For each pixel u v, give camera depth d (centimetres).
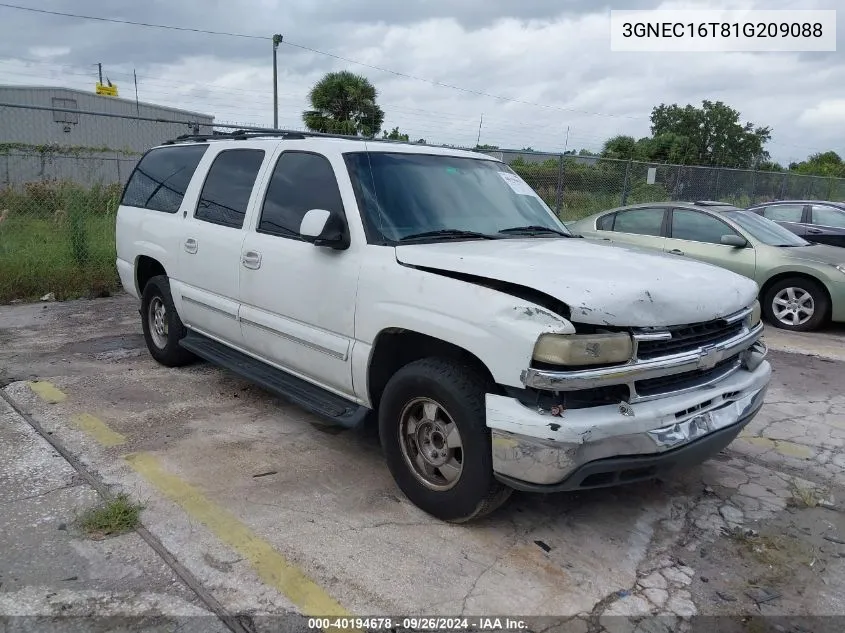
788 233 990
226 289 493
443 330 332
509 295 314
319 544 335
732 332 366
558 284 308
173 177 590
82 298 909
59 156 1291
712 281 360
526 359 299
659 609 298
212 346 540
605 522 370
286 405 526
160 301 598
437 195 427
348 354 388
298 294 421
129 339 707
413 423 366
